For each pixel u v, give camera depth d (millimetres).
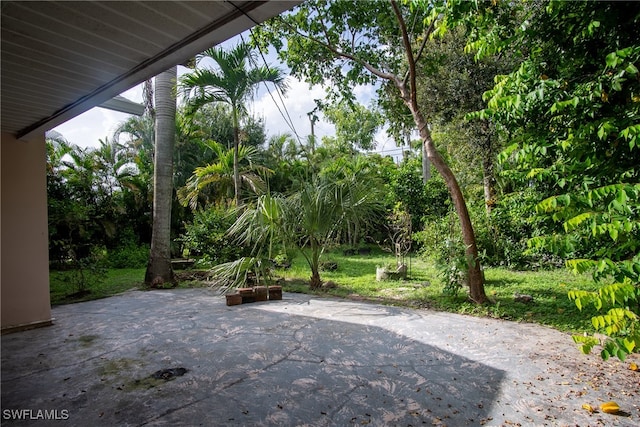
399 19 4695
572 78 2920
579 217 2320
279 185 13617
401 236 8664
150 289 6676
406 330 3736
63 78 2738
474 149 7734
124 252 10562
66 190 10250
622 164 2607
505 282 6039
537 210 2705
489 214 8000
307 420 2057
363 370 2742
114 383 2590
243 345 3346
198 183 8336
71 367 2900
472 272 4711
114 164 11641
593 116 2629
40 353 3248
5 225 4039
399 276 7012
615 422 1963
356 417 2078
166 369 2828
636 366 2639
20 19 1961
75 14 1936
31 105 3303
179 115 11273
